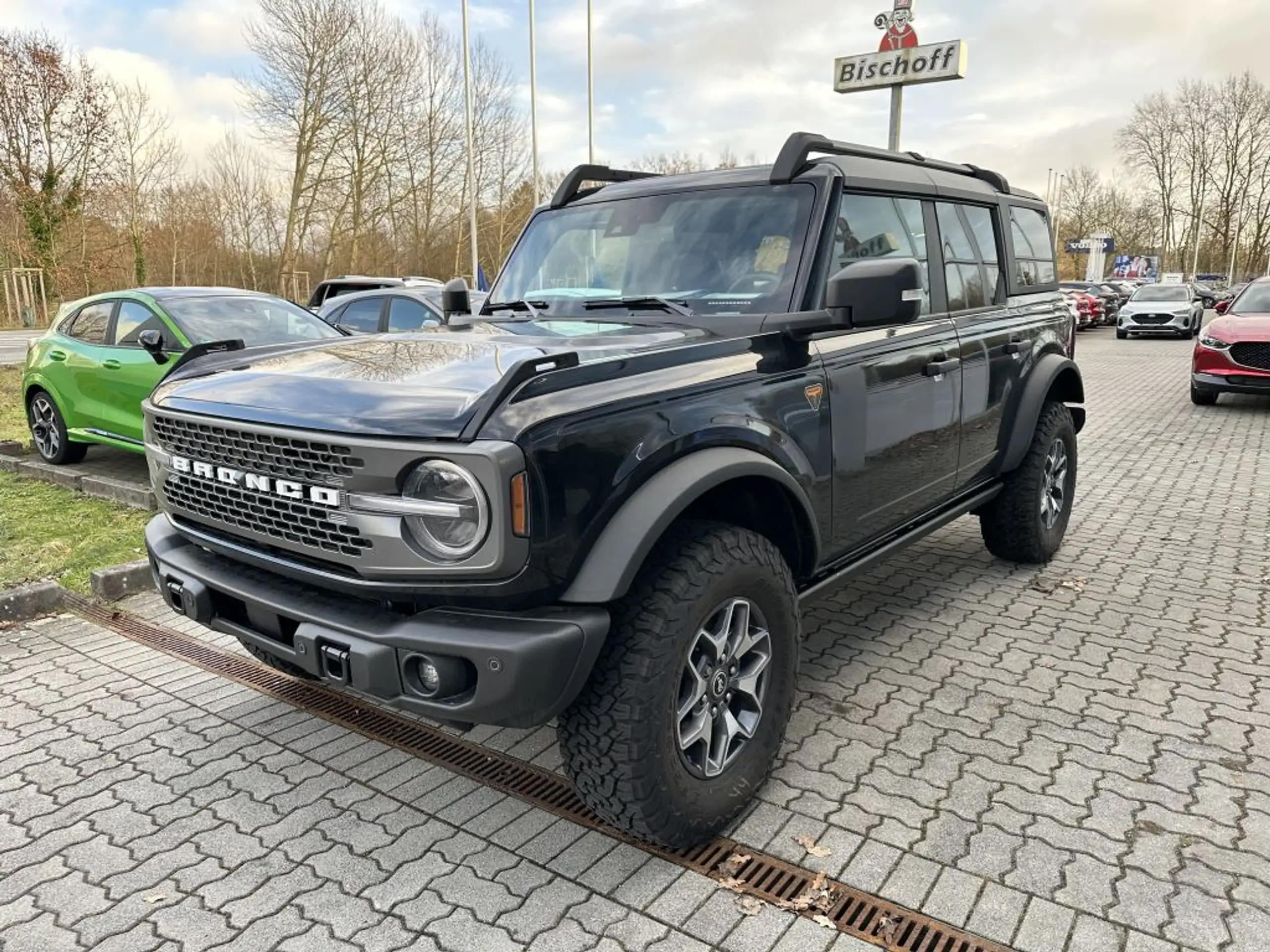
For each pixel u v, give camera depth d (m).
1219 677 3.71
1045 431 4.86
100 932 2.32
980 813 2.77
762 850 2.62
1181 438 9.45
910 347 3.56
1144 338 25.64
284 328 7.20
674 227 3.49
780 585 2.77
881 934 2.27
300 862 2.61
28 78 28.97
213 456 2.62
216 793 2.98
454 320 3.65
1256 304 11.73
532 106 24.41
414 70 35.56
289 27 33.59
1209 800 2.82
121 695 3.70
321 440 2.23
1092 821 2.72
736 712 2.80
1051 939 2.23
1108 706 3.47
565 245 3.78
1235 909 2.32
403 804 2.90
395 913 2.38
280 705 3.61
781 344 2.93
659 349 2.59
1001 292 4.57
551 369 2.26
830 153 3.61
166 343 6.73
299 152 35.03
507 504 2.07
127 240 35.09
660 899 2.42
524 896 2.44
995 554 5.14
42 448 8.14
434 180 37.12
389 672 2.25
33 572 5.03
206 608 2.71
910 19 15.38
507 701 2.14
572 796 2.94
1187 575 5.04
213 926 2.34
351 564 2.28
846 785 2.95
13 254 32.06
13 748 3.27
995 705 3.49
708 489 2.45
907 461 3.61
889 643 4.11
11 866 2.60
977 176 4.73
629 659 2.37
